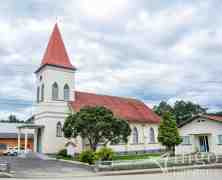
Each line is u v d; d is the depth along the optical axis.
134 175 21.75
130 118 46.22
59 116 41.12
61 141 40.47
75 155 38.16
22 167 26.61
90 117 32.22
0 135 49.19
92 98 47.09
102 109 33.44
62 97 42.31
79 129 32.34
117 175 22.22
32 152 38.56
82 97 45.78
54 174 23.00
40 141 40.97
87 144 39.59
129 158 35.41
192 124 36.00
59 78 42.62
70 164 29.34
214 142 33.31
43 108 40.94
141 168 25.80
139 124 47.72
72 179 19.97
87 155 30.14
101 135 32.66
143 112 51.56
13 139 49.81
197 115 35.12
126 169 25.50
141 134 47.66
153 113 53.62
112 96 51.75
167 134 36.41
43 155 37.06
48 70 41.75
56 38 44.59
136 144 46.28
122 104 50.56
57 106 41.34
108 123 31.86
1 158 34.47
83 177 21.39
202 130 34.75
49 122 40.06
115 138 33.94
